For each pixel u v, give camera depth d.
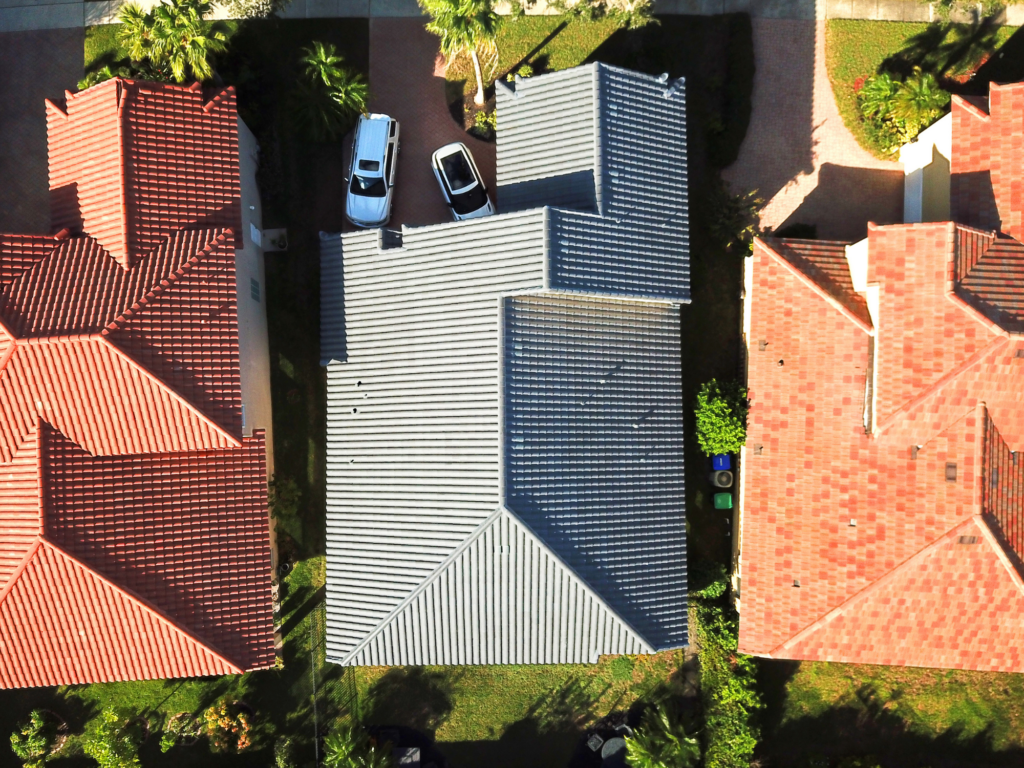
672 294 24.86
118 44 28.55
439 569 23.47
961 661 24.73
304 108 26.27
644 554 24.84
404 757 28.53
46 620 23.28
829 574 24.81
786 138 28.70
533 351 23.16
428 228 23.98
